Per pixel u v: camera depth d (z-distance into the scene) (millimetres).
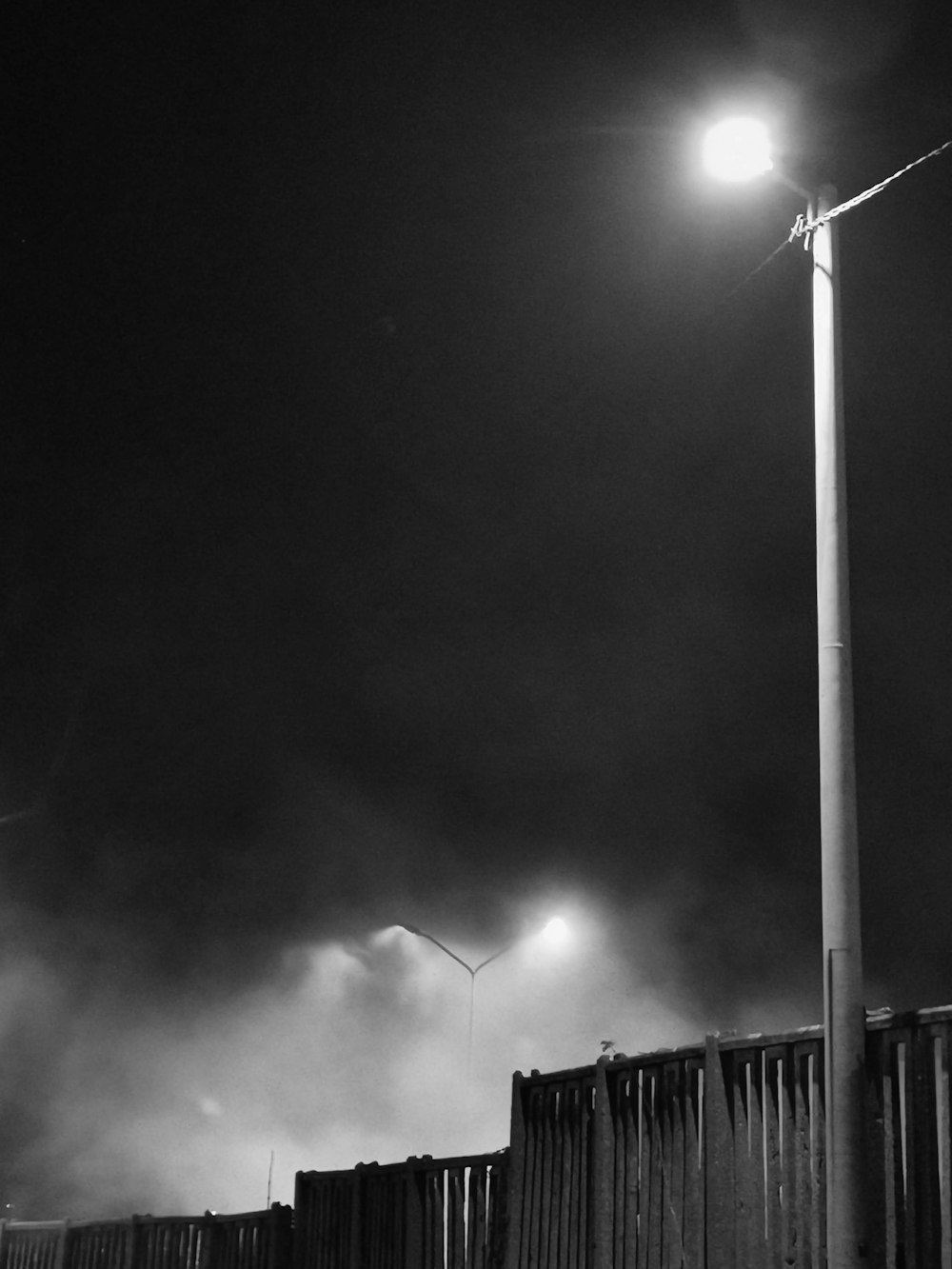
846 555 8250
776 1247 7426
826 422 8570
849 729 7848
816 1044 7434
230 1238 13992
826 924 7492
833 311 8898
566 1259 9086
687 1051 8234
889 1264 6742
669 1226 8164
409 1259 10805
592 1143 9086
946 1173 6426
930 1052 6738
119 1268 16250
